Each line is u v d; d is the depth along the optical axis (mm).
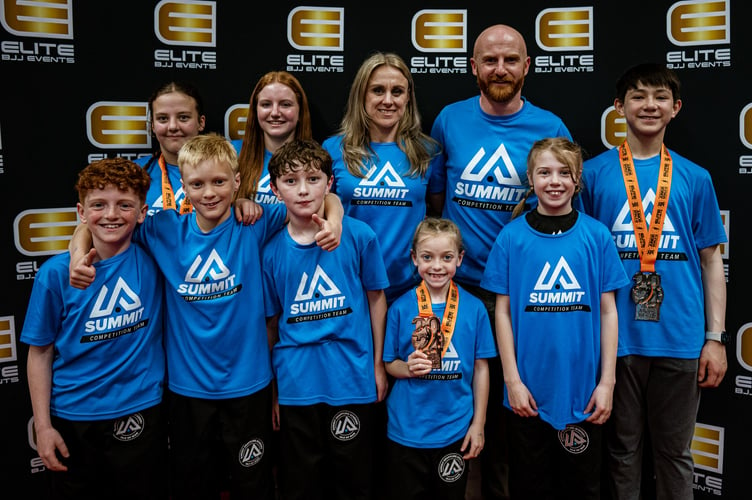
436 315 2465
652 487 3115
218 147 2281
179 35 3133
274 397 2674
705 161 3029
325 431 2477
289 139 2895
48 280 2252
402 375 2473
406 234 2768
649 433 2977
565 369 2402
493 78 2674
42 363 2324
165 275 2373
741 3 2881
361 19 3227
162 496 2477
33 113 2984
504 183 2738
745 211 2979
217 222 2361
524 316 2449
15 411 3062
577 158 2393
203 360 2361
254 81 3227
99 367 2324
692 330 2613
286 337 2449
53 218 3066
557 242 2420
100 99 3076
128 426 2352
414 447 2436
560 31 3152
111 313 2303
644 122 2604
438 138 2957
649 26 3049
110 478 2385
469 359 2484
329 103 3270
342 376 2438
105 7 3025
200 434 2377
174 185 2850
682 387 2615
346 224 2473
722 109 2973
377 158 2764
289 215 2406
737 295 3018
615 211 2650
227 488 3062
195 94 2896
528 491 2521
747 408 3031
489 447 2895
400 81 2707
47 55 2977
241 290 2363
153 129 2873
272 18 3197
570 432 2441
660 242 2605
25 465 3094
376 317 2559
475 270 2830
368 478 2514
